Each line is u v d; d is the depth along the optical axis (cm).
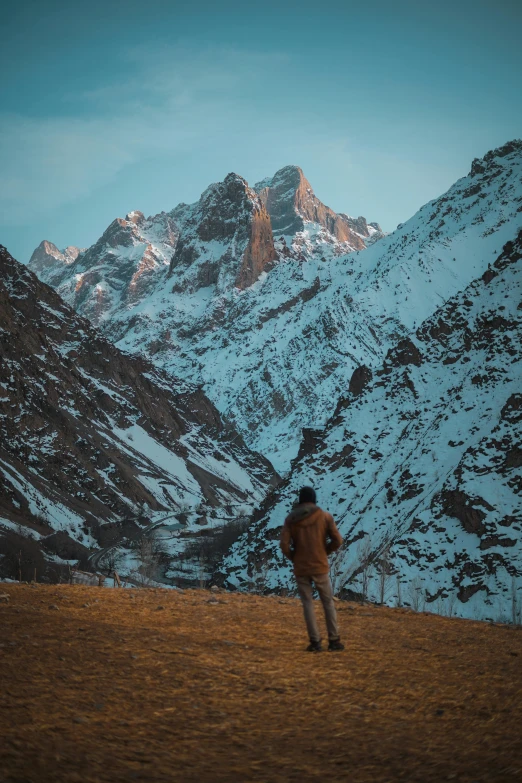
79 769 727
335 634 1291
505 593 7444
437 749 823
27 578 11581
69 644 1213
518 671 1173
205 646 1272
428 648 1345
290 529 1316
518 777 734
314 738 856
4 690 948
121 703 939
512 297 12988
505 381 11138
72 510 19488
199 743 828
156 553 16038
